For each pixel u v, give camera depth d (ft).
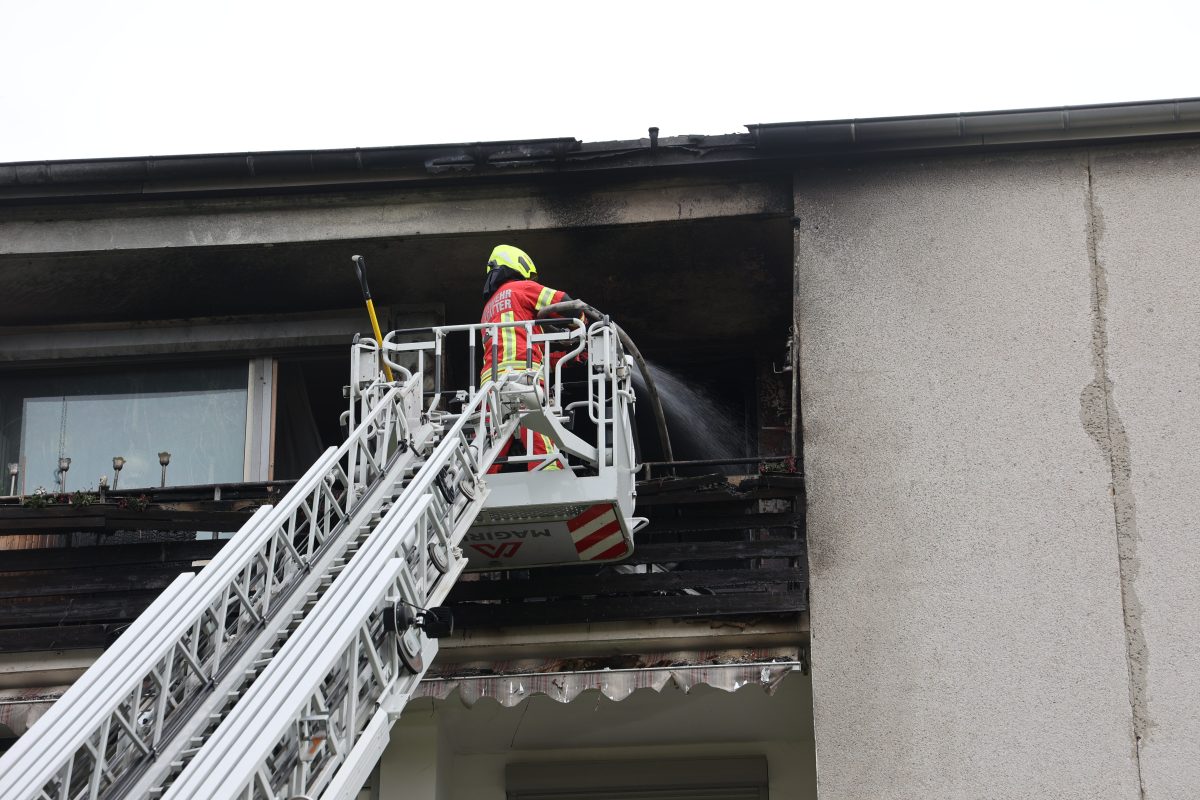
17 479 51.67
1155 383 42.22
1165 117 44.01
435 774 44.37
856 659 40.34
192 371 53.01
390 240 48.03
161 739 26.53
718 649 42.78
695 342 55.01
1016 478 41.68
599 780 47.32
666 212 46.91
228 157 46.73
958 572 40.86
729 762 47.32
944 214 45.14
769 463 43.62
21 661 43.11
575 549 40.29
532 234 47.62
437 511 32.07
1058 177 45.06
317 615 26.63
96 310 52.29
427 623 29.04
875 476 42.32
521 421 36.94
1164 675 39.06
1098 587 40.19
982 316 43.73
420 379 37.22
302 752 25.43
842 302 44.50
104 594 43.34
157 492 46.32
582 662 42.86
